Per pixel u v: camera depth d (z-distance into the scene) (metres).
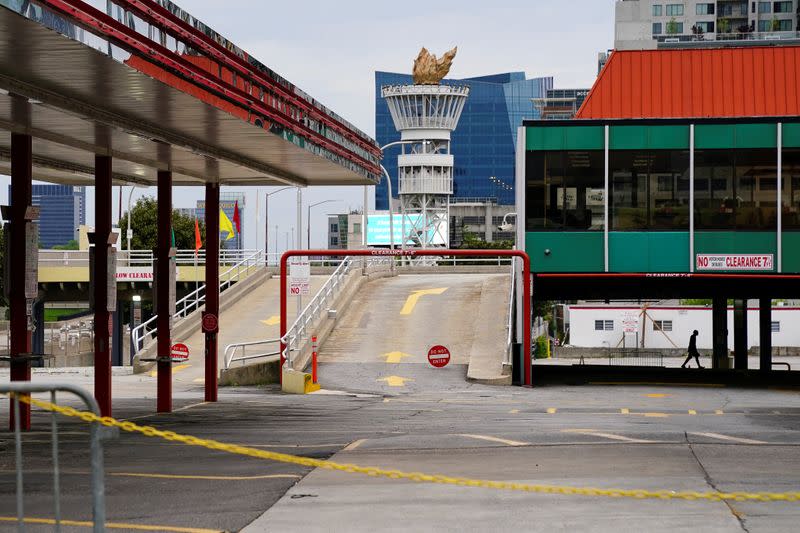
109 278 24.19
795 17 169.62
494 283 57.84
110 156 24.50
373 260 69.25
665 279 40.78
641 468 15.23
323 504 12.38
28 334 21.00
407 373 41.25
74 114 19.50
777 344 93.50
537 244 38.78
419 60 177.75
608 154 38.47
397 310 52.78
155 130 22.73
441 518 11.50
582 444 18.42
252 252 68.88
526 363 39.28
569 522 11.24
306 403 31.42
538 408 28.78
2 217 20.95
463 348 45.78
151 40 17.17
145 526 11.03
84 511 11.95
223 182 32.62
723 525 11.08
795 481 14.02
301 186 34.97
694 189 38.06
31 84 17.89
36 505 12.42
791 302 106.69
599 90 41.78
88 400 7.37
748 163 37.78
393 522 11.27
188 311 73.31
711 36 158.00
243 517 11.58
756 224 37.75
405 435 20.34
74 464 16.22
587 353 91.56
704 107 41.34
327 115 28.42
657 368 55.53
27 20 13.52
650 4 174.25
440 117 176.25
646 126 38.28
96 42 15.38
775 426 22.33
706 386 40.38
